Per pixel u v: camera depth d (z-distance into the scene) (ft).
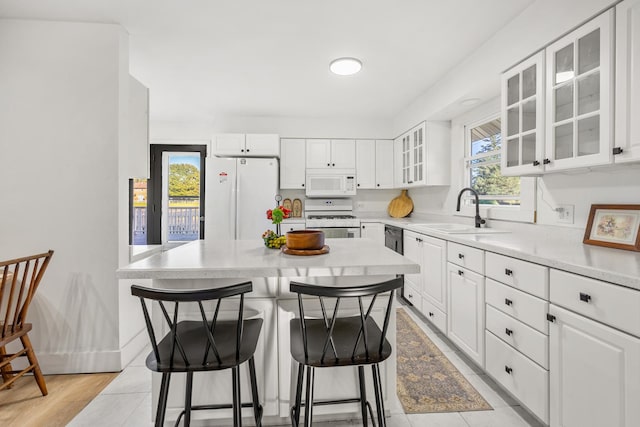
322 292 3.29
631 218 4.94
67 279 6.48
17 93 6.35
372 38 7.16
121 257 6.63
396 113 13.11
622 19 4.30
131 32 6.88
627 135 4.25
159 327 4.67
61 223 6.45
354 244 6.29
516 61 6.31
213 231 11.88
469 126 10.00
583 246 5.40
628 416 3.35
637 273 3.44
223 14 6.26
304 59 8.18
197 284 4.63
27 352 5.55
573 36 5.04
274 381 4.82
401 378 6.18
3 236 6.35
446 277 7.52
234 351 3.68
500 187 8.75
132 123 7.16
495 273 5.62
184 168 13.99
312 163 13.67
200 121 13.88
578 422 3.95
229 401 4.77
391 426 4.90
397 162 13.46
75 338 6.49
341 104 11.88
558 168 5.38
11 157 6.36
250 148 12.71
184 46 7.52
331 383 4.88
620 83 4.33
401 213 14.14
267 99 11.26
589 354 3.79
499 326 5.50
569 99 5.25
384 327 3.65
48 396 5.68
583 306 3.87
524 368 4.88
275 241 5.72
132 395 5.71
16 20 6.34
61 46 6.41
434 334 8.23
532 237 6.75
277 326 4.79
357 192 14.90
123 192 6.72
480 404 5.41
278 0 5.85
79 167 6.46
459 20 6.45
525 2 5.87
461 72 8.31
